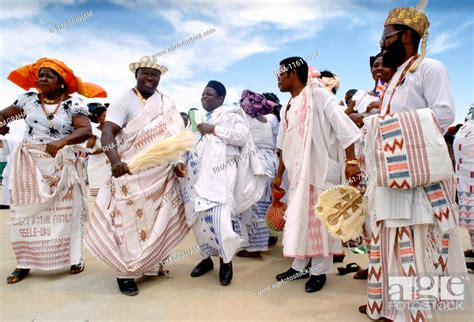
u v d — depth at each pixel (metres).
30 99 3.98
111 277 3.96
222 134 3.88
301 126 3.50
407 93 2.68
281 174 4.03
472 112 4.42
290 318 2.93
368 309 2.85
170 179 3.80
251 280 3.84
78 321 2.90
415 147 2.46
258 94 5.07
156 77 3.67
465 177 4.38
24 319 2.94
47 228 3.96
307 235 3.44
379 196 2.63
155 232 3.60
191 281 3.81
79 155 4.23
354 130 3.25
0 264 4.43
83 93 4.12
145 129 3.57
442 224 2.52
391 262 2.67
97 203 3.66
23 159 3.93
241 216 4.67
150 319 2.93
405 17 2.66
